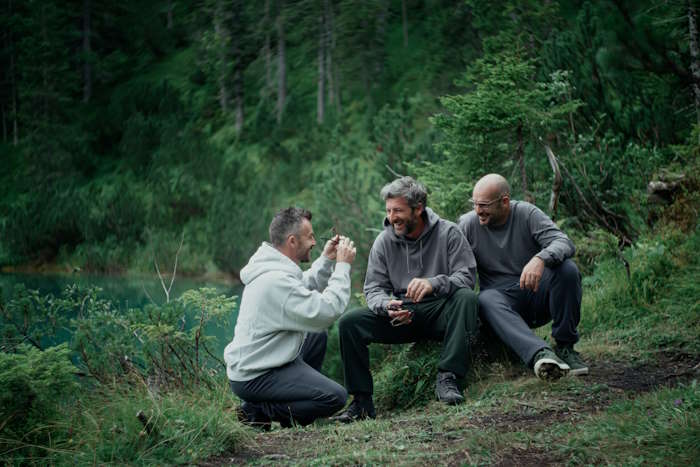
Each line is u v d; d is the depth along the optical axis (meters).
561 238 3.58
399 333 3.69
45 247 27.83
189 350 4.27
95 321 4.09
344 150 20.80
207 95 43.91
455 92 9.34
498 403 3.13
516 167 6.24
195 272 23.42
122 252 25.58
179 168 32.38
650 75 7.80
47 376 2.61
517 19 9.38
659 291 4.77
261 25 41.56
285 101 40.66
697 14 7.54
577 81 7.47
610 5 7.79
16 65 50.16
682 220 5.88
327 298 3.35
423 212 3.70
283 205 23.53
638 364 3.64
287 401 3.38
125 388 3.54
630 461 2.13
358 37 37.56
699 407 2.54
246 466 2.49
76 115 48.41
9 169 44.38
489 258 3.79
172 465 2.46
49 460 2.45
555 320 3.55
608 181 6.63
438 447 2.52
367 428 2.93
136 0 60.06
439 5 24.00
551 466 2.21
